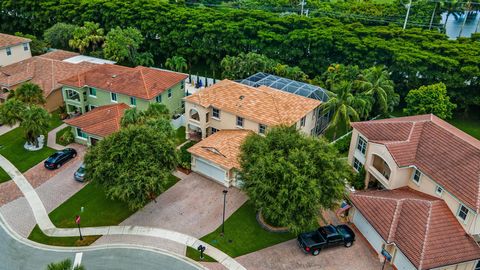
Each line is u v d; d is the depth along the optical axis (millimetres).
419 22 84625
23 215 36031
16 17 83812
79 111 54562
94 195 38750
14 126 51094
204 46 69375
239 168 37719
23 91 48594
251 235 34344
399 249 30016
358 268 31344
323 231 33062
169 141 36875
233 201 38312
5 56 62125
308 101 45938
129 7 73625
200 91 48281
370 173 39125
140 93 49656
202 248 31594
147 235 33969
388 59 60531
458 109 59312
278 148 33750
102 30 71750
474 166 31625
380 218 32375
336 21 69625
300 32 64500
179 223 35344
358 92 52500
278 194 30625
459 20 114812
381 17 83438
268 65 60750
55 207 37125
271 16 69875
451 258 28906
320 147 33844
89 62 60094
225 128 46844
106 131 44812
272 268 31109
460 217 30797
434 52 59344
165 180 34500
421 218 31031
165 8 72938
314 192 30516
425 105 51500
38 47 71000
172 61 67125
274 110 44281
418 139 36469
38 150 46031
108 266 30828
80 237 33375
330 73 58219
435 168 33406
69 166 43125
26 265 30828
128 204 34781
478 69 54219
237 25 67875
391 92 52594
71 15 76625
